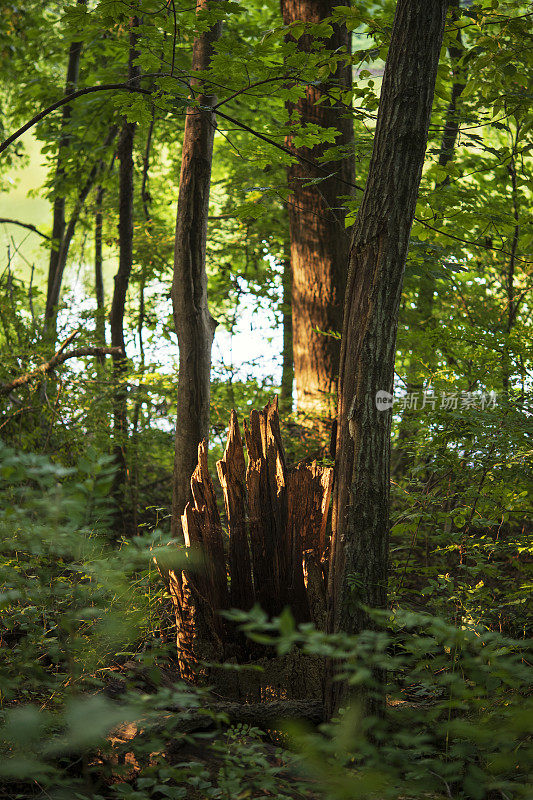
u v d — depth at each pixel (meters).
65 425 6.35
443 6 3.41
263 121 9.79
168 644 3.93
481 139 5.61
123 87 4.77
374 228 3.37
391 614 2.45
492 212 5.67
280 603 3.85
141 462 7.29
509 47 4.96
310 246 7.79
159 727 2.98
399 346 6.06
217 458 7.05
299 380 7.99
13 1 9.44
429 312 8.34
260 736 3.37
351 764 2.78
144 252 8.44
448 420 4.50
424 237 5.53
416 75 3.36
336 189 7.66
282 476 3.88
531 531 5.26
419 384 5.59
